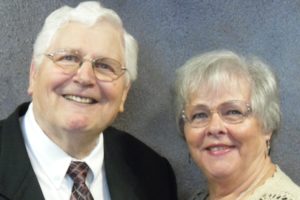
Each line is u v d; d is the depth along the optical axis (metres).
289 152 1.84
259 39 1.81
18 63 1.78
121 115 1.86
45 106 1.36
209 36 1.81
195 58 1.48
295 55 1.81
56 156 1.41
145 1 1.81
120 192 1.51
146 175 1.63
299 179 1.85
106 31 1.37
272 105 1.41
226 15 1.80
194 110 1.42
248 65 1.41
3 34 1.77
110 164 1.55
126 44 1.43
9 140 1.38
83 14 1.36
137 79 1.84
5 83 1.79
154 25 1.82
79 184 1.42
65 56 1.34
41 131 1.41
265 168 1.44
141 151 1.70
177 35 1.82
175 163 1.88
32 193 1.29
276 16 1.80
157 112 1.86
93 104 1.38
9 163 1.33
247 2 1.80
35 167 1.40
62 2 1.78
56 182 1.40
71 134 1.37
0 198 1.27
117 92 1.40
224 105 1.38
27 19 1.78
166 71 1.83
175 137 1.87
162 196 1.63
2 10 1.76
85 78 1.32
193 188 1.90
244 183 1.44
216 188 1.50
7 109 1.79
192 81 1.42
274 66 1.81
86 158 1.46
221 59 1.42
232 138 1.38
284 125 1.83
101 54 1.35
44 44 1.36
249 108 1.37
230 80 1.38
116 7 1.80
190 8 1.81
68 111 1.35
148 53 1.83
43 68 1.35
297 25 1.80
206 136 1.41
